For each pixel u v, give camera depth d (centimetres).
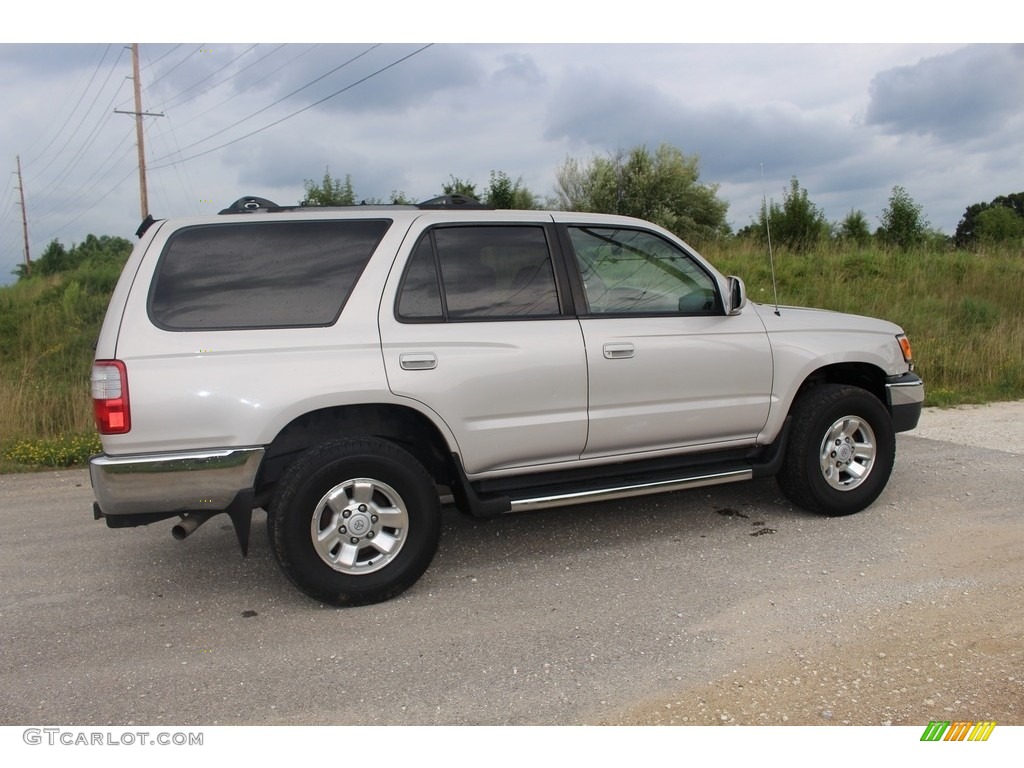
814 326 505
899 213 2000
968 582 400
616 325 446
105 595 429
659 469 475
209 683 328
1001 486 575
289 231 400
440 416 404
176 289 377
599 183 2359
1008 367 1091
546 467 439
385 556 398
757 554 452
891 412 526
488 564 454
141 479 362
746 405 479
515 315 427
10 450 820
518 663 336
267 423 371
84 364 1395
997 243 1983
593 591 409
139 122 2834
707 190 2370
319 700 311
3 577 461
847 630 353
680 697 303
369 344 392
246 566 464
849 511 511
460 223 426
